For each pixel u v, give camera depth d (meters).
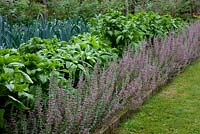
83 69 3.23
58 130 2.42
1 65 2.43
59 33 4.78
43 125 2.43
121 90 3.12
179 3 8.99
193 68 5.32
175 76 4.80
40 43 3.62
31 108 2.47
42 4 8.17
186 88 4.36
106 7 8.05
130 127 3.16
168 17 6.39
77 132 2.52
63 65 3.23
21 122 2.36
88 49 3.79
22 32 4.80
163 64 4.42
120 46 4.49
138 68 3.68
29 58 2.78
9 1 6.98
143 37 5.05
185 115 3.50
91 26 5.29
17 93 2.40
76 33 5.07
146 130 3.13
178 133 3.10
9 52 2.85
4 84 2.26
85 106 2.60
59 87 2.77
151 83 3.89
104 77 3.00
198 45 5.93
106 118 2.87
